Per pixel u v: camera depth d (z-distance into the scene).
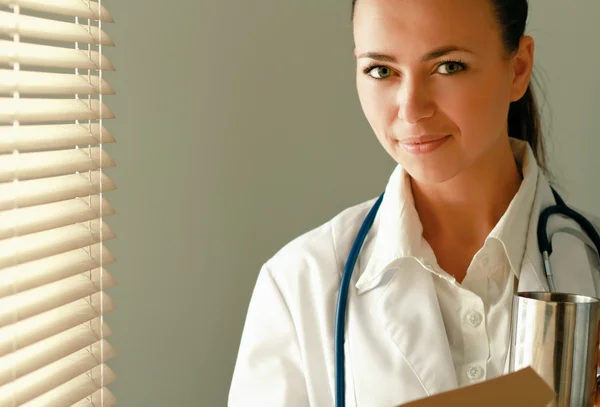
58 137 1.11
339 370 1.10
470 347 1.09
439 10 0.95
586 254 1.15
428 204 1.16
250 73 1.75
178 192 1.62
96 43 1.17
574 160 1.74
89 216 1.16
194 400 1.70
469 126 1.00
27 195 1.04
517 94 1.11
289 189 1.85
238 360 1.29
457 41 0.96
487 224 1.14
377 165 2.00
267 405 1.21
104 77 1.47
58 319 1.10
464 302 1.10
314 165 1.90
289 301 1.24
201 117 1.66
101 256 1.21
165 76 1.58
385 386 1.09
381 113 1.04
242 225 1.76
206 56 1.66
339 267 1.23
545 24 1.74
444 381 1.06
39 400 1.09
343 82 1.94
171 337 1.63
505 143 1.14
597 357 0.72
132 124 1.52
